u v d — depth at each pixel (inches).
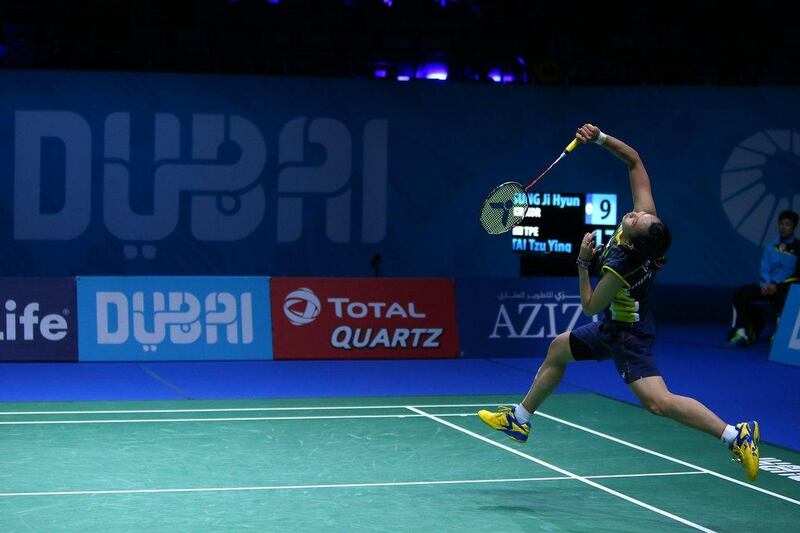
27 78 628.4
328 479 253.6
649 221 217.2
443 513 224.4
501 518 221.1
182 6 724.7
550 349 237.6
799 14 765.3
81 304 449.7
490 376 429.7
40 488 241.3
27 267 634.2
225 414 337.4
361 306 473.1
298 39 737.6
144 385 393.7
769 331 608.4
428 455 281.1
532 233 592.4
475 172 674.8
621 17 757.3
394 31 751.1
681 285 684.1
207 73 653.3
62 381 399.5
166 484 246.5
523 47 757.3
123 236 640.4
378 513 223.8
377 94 660.1
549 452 286.4
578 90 682.8
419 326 477.7
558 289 498.3
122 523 213.5
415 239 669.9
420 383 409.4
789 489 249.6
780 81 759.1
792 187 668.1
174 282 457.7
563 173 684.7
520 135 678.5
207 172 645.3
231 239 650.2
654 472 264.8
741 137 670.5
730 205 674.2
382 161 663.1
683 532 213.2
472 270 677.3
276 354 461.7
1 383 393.1
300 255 657.6
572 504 233.3
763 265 536.7
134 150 639.1
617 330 226.1
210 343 457.1
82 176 635.5
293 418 331.9
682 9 762.2
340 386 399.2
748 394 397.7
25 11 709.9
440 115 668.7
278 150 651.5
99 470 259.4
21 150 629.9
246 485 246.5
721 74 758.5
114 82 635.5
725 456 283.1
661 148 679.1
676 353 510.0
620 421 331.6
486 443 297.0
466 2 757.3
